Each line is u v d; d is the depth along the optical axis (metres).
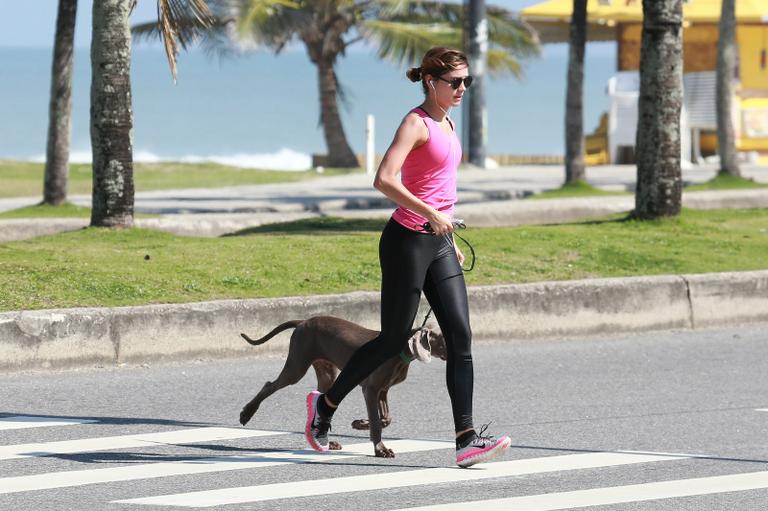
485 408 10.95
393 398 11.35
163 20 17.69
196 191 34.62
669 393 11.61
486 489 8.33
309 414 9.09
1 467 8.82
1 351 12.02
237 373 12.27
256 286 14.22
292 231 20.22
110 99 17.91
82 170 41.91
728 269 16.34
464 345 8.75
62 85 24.75
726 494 8.27
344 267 15.30
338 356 9.17
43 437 9.72
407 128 8.49
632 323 14.80
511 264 15.89
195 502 7.97
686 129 41.81
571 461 9.14
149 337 12.62
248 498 8.08
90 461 9.02
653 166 19.62
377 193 33.34
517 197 32.47
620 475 8.74
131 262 15.06
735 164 30.44
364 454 9.33
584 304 14.55
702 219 20.53
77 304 13.03
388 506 7.90
